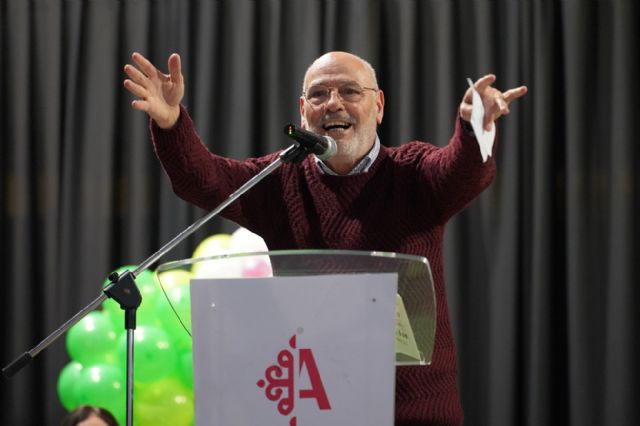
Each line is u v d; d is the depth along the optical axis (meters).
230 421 2.29
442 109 6.96
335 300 2.29
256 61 7.41
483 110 3.02
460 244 6.91
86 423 4.68
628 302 6.62
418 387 3.21
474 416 6.89
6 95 7.51
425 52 7.15
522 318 6.89
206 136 7.25
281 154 3.02
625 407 6.55
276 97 7.26
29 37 7.52
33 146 7.52
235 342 2.30
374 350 2.28
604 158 6.82
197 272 2.61
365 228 3.52
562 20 6.87
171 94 3.40
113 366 5.50
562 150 6.98
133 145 7.41
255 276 2.53
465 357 6.89
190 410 5.42
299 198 3.64
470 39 7.09
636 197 6.75
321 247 3.54
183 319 2.78
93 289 7.30
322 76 3.72
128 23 7.50
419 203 3.54
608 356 6.62
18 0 7.52
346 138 3.63
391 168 3.63
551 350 6.79
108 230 7.34
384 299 2.28
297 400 2.28
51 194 7.42
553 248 6.93
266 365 2.29
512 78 6.93
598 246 6.76
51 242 7.39
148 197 7.45
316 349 2.28
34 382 7.34
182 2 7.40
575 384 6.63
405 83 7.01
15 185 7.41
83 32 7.50
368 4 7.13
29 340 7.35
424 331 2.53
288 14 7.33
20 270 7.35
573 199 6.71
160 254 2.88
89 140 7.39
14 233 7.39
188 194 3.59
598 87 6.84
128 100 7.50
